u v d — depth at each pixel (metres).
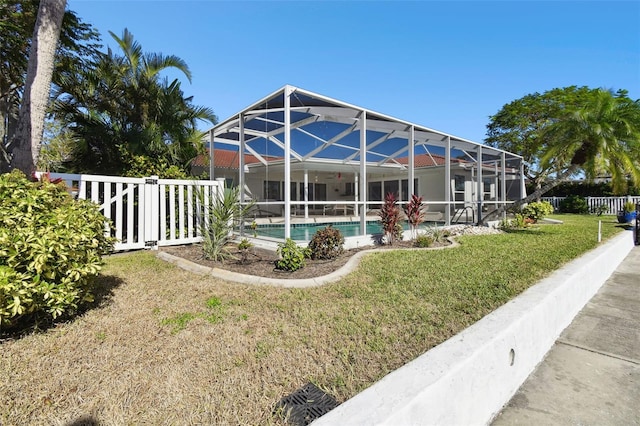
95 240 3.38
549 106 22.70
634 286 5.67
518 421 2.19
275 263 6.06
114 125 9.76
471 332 2.46
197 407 1.97
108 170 9.74
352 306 3.75
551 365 2.95
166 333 3.02
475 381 2.12
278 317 3.44
